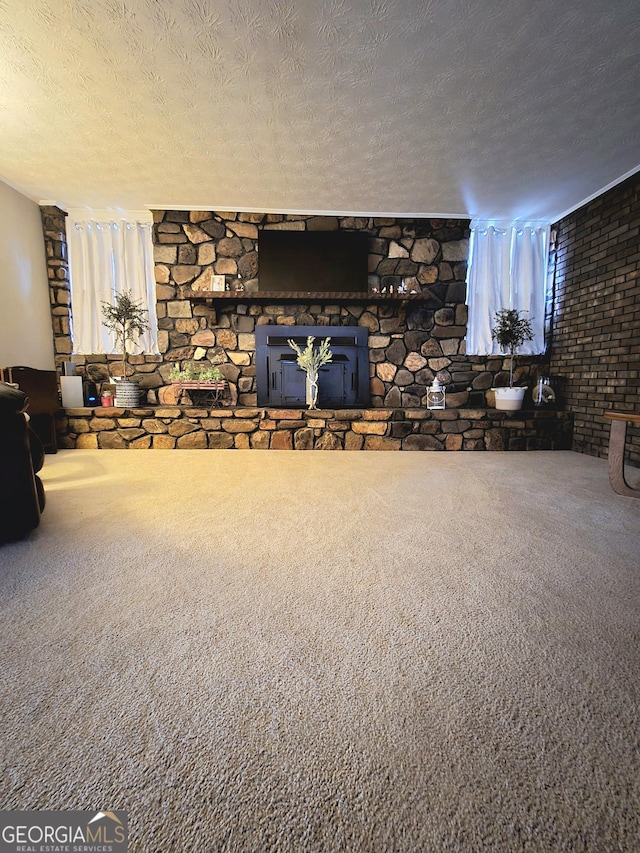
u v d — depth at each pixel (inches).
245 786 27.6
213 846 24.2
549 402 170.1
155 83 91.4
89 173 135.4
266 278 170.2
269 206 162.6
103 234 170.1
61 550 64.0
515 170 131.6
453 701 34.9
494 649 41.4
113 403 166.4
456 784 27.9
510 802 26.8
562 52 82.3
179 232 167.8
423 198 153.4
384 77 89.4
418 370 180.1
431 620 46.2
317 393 170.7
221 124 106.9
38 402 136.3
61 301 167.5
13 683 36.3
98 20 74.3
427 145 116.5
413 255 175.0
